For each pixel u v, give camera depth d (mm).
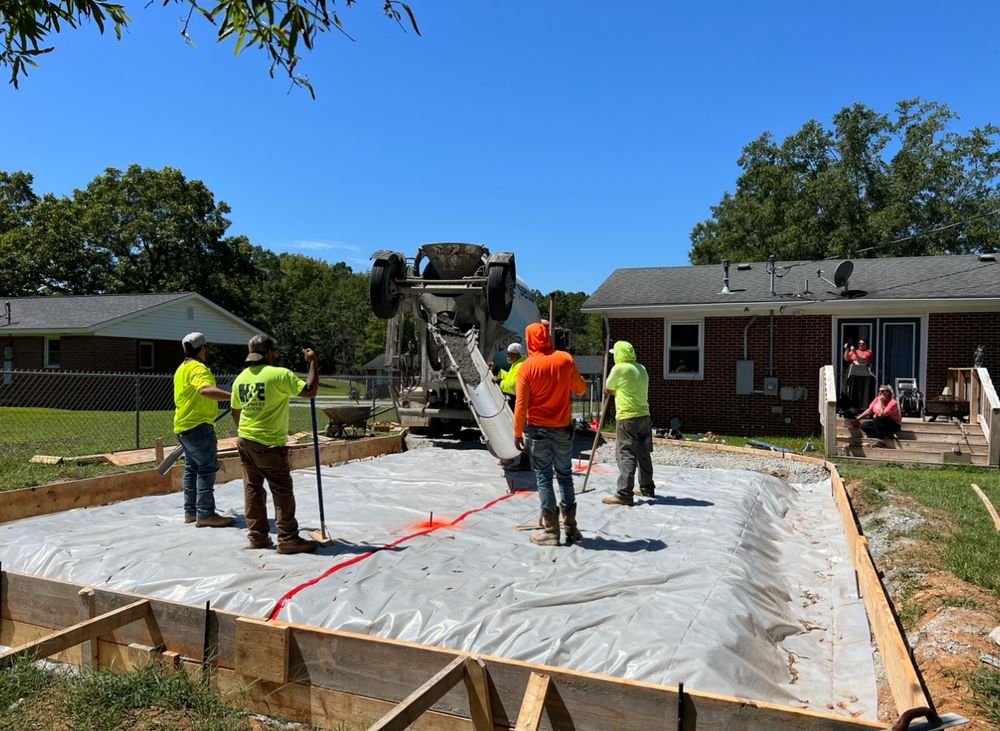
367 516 6387
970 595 4422
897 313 14938
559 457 5410
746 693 3301
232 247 41875
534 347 5398
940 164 33375
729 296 16141
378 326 61906
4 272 36250
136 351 24891
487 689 3127
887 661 3416
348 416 12633
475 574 4555
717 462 10688
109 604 3971
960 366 14445
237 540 5414
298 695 3439
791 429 15586
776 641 4164
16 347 24938
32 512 6395
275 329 56438
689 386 16453
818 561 5996
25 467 8977
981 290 14180
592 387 16484
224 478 8305
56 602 4180
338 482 8203
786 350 15625
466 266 11656
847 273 15086
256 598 4203
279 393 4961
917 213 33312
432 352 12008
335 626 3898
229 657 3629
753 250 35906
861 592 4852
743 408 16000
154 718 3189
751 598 4426
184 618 3738
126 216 38812
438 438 12539
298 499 7168
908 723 2445
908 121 34750
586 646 3551
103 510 6637
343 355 62188
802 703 3439
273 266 74562
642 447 7066
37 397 24141
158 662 3611
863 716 3268
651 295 16984
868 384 13336
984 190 33938
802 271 17906
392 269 11297
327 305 67125
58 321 24094
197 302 27688
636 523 6117
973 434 11578
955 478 9695
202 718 3219
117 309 25250
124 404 24297
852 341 15305
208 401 5824
